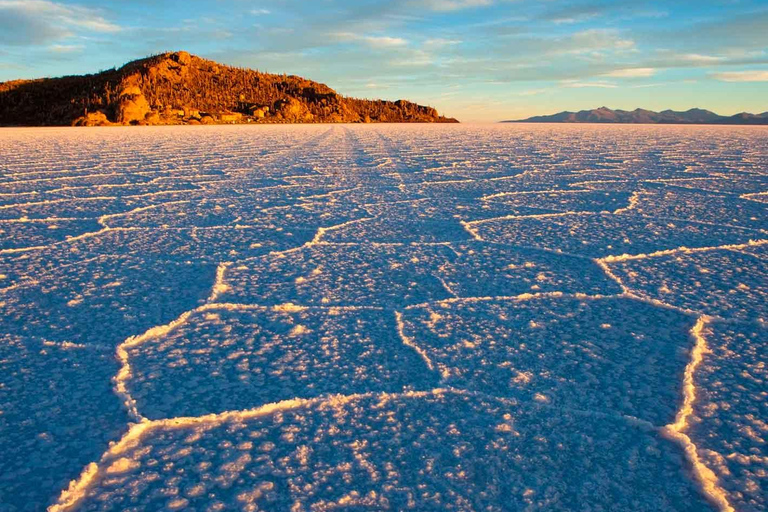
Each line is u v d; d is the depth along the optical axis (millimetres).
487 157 13852
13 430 1969
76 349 2650
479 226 5566
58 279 3770
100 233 5250
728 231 5270
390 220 5875
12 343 2717
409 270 4012
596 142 20453
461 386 2303
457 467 1774
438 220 5871
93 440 1909
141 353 2613
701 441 1918
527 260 4258
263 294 3471
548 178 9547
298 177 9789
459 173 10375
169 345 2705
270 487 1672
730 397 2205
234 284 3674
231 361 2533
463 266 4102
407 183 8961
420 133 31078
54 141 22516
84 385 2297
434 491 1660
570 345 2705
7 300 3350
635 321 3012
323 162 12719
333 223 5711
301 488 1670
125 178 9742
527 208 6605
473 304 3293
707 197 7379
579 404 2158
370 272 3959
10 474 1727
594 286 3607
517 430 1984
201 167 11617
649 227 5480
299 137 25766
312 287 3613
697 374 2398
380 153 15406
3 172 10805
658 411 2102
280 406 2139
